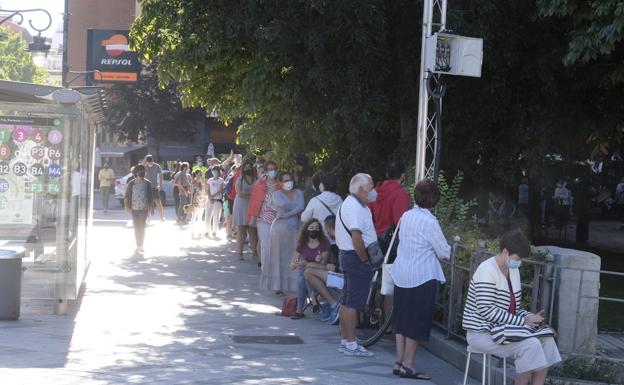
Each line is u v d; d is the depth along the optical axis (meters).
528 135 16.64
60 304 11.39
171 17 17.70
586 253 8.62
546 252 8.66
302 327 11.27
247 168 18.73
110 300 12.77
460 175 12.20
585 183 22.62
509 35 15.48
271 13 15.90
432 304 8.65
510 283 7.25
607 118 16.94
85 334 10.16
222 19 16.19
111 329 10.57
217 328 10.98
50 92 11.37
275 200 13.11
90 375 8.10
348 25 15.20
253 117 19.19
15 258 10.72
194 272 16.50
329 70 15.68
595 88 16.62
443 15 11.93
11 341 9.55
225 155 60.44
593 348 8.43
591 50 13.38
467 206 11.78
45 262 11.34
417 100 16.30
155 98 53.94
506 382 7.86
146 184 18.97
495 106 16.66
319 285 11.48
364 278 9.55
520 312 7.26
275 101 17.56
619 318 12.36
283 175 13.23
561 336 8.37
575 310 8.37
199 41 16.75
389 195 10.34
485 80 16.27
